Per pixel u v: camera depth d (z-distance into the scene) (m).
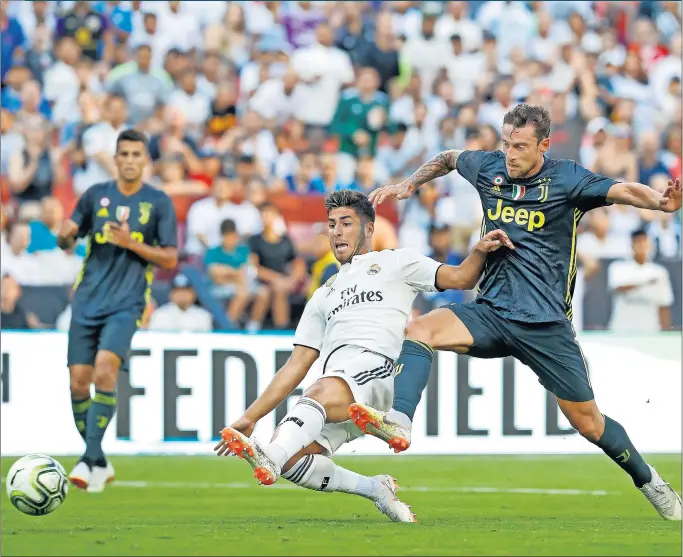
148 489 25.47
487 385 33.41
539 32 49.47
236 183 41.25
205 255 39.47
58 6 45.81
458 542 14.94
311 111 45.88
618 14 50.66
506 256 17.98
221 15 47.75
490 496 24.30
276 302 39.38
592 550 14.21
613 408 34.69
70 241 25.77
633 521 19.00
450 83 47.47
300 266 40.00
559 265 17.89
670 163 47.44
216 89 45.56
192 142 43.16
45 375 32.50
